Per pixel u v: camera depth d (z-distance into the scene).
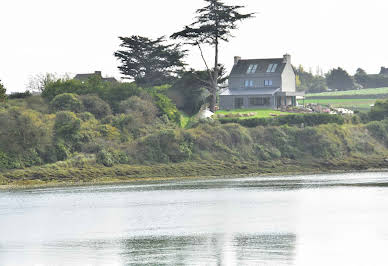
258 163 173.25
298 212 83.50
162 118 186.88
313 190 111.81
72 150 158.38
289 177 150.38
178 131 172.88
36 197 113.12
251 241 64.19
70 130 160.25
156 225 76.94
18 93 189.75
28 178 142.75
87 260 57.72
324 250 59.03
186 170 161.75
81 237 70.06
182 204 97.12
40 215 88.94
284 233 68.06
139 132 174.25
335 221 74.75
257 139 182.12
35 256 59.94
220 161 170.00
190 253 59.28
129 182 145.62
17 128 151.38
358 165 177.00
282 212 84.12
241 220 78.50
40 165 150.12
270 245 61.88
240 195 107.44
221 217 81.62
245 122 188.38
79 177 147.62
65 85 189.38
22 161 148.75
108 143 163.88
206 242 64.50
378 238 63.88
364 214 79.38
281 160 177.25
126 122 174.25
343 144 186.88
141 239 67.62
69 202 104.06
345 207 86.56
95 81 196.50
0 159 146.25
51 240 68.69
